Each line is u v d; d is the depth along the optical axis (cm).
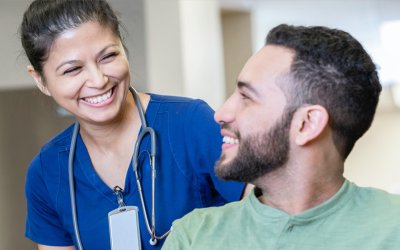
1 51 238
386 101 539
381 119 544
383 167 543
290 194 97
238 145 96
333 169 96
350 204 95
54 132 248
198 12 303
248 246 96
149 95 136
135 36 243
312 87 91
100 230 129
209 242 99
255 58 97
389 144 541
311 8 472
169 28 250
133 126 129
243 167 96
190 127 128
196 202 131
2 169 248
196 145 128
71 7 111
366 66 94
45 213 140
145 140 129
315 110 92
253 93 94
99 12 112
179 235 103
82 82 112
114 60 114
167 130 130
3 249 248
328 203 94
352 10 474
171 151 129
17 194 249
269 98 93
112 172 130
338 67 92
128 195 128
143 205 126
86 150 132
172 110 131
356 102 93
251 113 94
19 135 248
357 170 551
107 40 112
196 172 130
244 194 125
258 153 94
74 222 130
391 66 535
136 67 244
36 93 243
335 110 93
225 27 511
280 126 93
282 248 94
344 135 95
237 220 101
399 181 536
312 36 93
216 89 368
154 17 245
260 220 97
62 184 133
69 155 131
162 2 248
